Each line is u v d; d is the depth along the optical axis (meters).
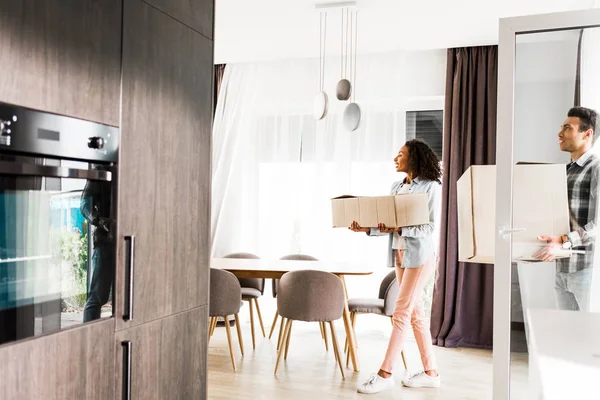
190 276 2.24
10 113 1.39
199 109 2.29
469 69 4.98
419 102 5.34
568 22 2.27
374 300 4.31
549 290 2.31
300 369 4.09
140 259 1.91
